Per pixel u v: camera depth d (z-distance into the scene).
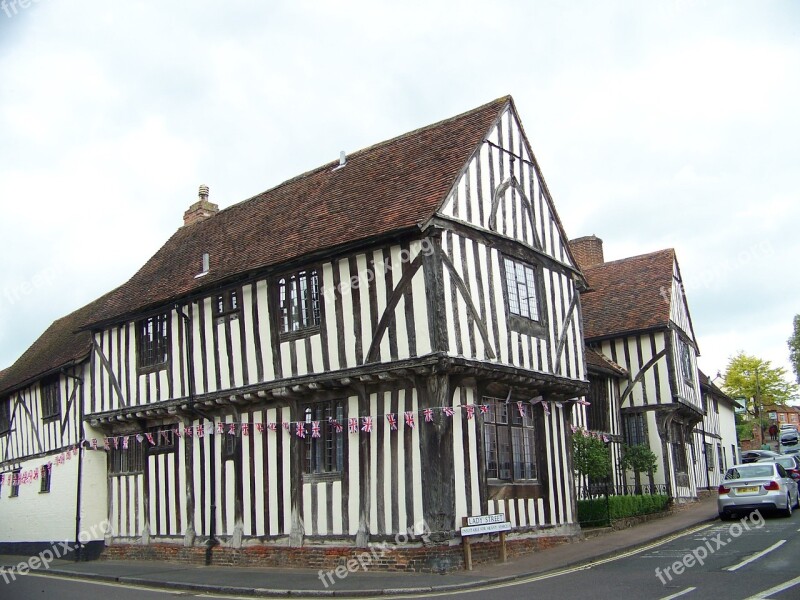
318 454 13.59
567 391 15.35
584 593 9.12
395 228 12.27
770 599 7.93
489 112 14.70
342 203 14.84
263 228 16.47
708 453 28.92
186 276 17.02
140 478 17.28
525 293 14.63
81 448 18.23
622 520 17.11
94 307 23.39
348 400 13.23
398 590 10.24
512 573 11.19
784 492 16.61
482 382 13.05
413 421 12.26
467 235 13.12
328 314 13.30
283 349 13.93
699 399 25.92
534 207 15.43
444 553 11.62
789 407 65.50
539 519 14.09
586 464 17.38
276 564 13.71
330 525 13.09
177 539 15.93
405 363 12.08
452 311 12.34
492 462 13.27
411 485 12.12
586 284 17.12
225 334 15.13
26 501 21.28
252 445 14.70
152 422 17.17
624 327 22.88
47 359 22.00
